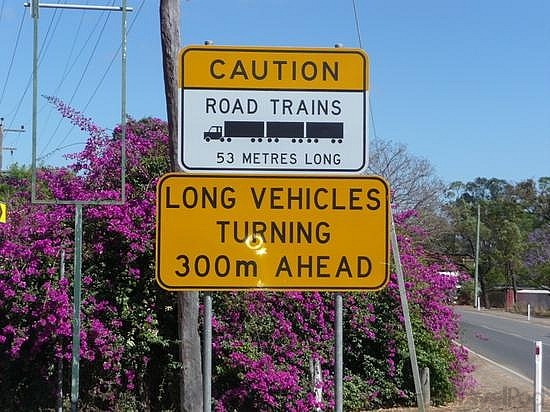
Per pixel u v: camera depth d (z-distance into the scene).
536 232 60.09
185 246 4.55
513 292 57.66
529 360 19.64
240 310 10.49
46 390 10.54
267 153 4.63
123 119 9.11
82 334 9.60
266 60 4.66
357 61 4.69
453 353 13.47
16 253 9.87
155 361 10.77
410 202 41.72
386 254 4.61
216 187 4.60
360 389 12.34
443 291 13.44
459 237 62.06
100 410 10.55
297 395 10.58
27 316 10.02
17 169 29.83
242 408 10.60
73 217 10.45
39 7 9.09
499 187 73.12
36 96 9.07
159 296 10.51
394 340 12.55
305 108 4.66
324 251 4.60
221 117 4.63
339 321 4.59
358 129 4.66
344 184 4.64
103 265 10.45
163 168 11.16
